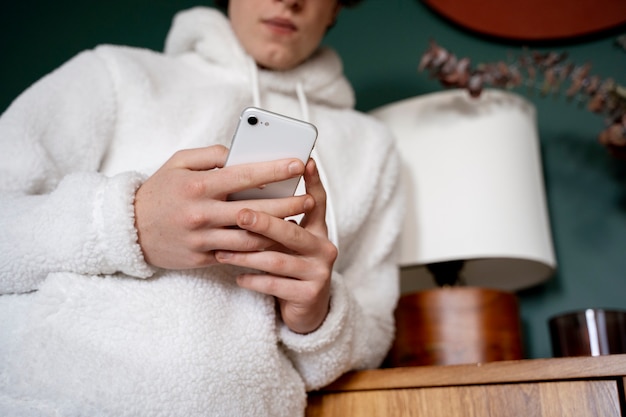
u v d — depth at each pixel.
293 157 0.70
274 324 0.79
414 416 0.82
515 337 1.04
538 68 1.31
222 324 0.75
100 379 0.67
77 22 1.52
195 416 0.69
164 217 0.68
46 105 0.85
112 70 0.91
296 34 1.01
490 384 0.79
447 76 1.20
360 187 1.04
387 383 0.84
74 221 0.71
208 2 1.54
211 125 0.93
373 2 1.54
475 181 1.14
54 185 0.83
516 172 1.16
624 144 1.18
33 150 0.81
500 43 1.47
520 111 1.21
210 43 1.02
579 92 1.42
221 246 0.69
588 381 0.75
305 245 0.72
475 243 1.11
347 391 0.86
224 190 0.67
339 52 1.52
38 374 0.67
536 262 1.24
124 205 0.70
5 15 1.51
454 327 1.02
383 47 1.51
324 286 0.75
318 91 1.09
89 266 0.72
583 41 1.45
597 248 1.35
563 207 1.38
